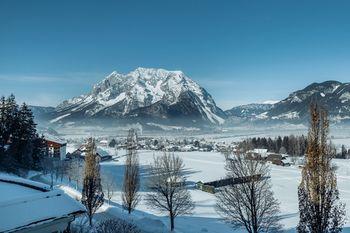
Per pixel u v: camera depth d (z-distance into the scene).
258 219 47.81
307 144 30.47
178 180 69.12
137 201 69.31
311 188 29.80
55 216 18.06
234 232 54.75
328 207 29.66
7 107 95.75
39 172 100.50
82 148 167.12
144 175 106.94
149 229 51.81
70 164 116.56
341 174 133.38
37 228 17.47
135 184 62.53
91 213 49.69
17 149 96.00
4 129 94.38
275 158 164.38
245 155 56.78
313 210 29.66
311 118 30.14
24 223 17.00
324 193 29.61
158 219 58.34
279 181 114.19
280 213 67.31
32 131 101.50
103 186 90.31
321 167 29.62
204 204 76.38
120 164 152.12
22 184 21.92
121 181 104.50
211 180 113.56
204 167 150.50
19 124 96.50
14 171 87.38
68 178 101.25
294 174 131.12
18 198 18.14
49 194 19.19
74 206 19.27
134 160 66.12
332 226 30.36
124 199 65.00
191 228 56.38
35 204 18.30
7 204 17.61
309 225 29.81
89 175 51.31
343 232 49.75
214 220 61.91
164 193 58.66
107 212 60.44
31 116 101.00
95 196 51.00
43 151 113.31
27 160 97.25
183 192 66.12
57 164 110.50
